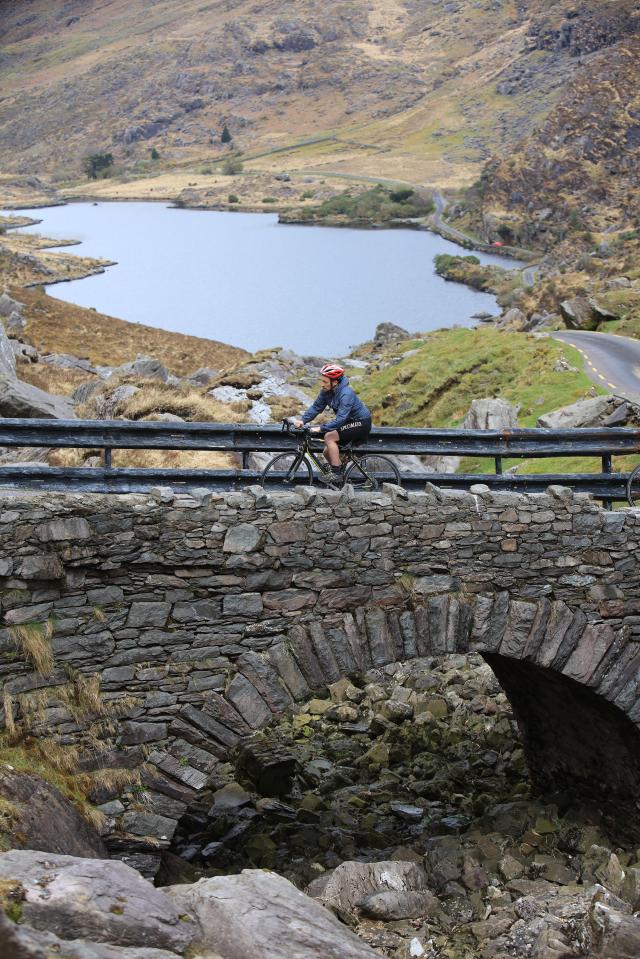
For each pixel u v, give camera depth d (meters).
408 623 12.12
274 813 15.09
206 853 13.78
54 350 66.31
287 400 37.19
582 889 11.56
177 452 22.09
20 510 10.70
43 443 11.96
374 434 13.16
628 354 54.47
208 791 16.08
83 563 10.96
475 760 17.14
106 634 11.19
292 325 118.62
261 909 7.48
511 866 12.38
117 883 6.98
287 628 11.76
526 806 14.82
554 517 12.65
